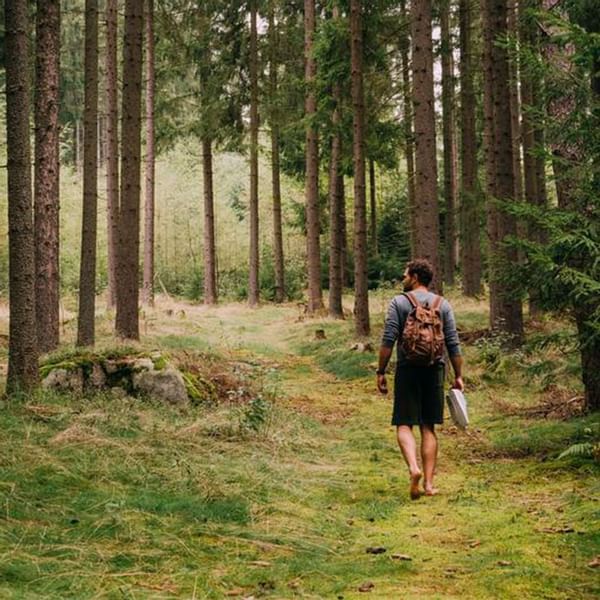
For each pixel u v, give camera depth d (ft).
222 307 96.68
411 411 18.70
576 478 18.58
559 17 18.31
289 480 19.45
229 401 29.84
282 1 82.48
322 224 106.22
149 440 21.33
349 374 42.52
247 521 15.78
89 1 39.91
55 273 38.27
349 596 11.76
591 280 17.63
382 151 61.62
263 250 147.13
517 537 14.48
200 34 83.15
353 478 20.43
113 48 64.34
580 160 21.59
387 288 100.58
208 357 39.83
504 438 24.53
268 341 63.36
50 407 23.56
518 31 40.75
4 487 15.76
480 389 34.65
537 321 50.26
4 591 10.74
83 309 38.86
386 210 125.59
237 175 174.81
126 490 16.96
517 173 60.29
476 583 12.14
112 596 11.36
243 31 85.56
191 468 18.66
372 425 28.76
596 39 18.02
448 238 85.81
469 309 63.36
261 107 87.30
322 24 54.39
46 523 14.38
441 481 19.94
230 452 21.66
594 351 24.56
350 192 129.39
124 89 40.32
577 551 13.35
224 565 13.20
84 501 15.71
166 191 152.66
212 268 98.22
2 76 89.76
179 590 11.89
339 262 71.26
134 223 41.04
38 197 36.96
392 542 14.78
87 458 18.69
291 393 36.45
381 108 58.44
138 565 12.80
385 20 53.83
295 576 12.83
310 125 59.52
